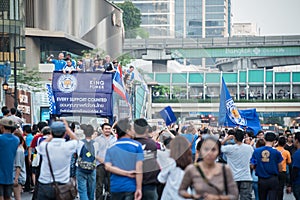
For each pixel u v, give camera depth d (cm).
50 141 1323
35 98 4072
